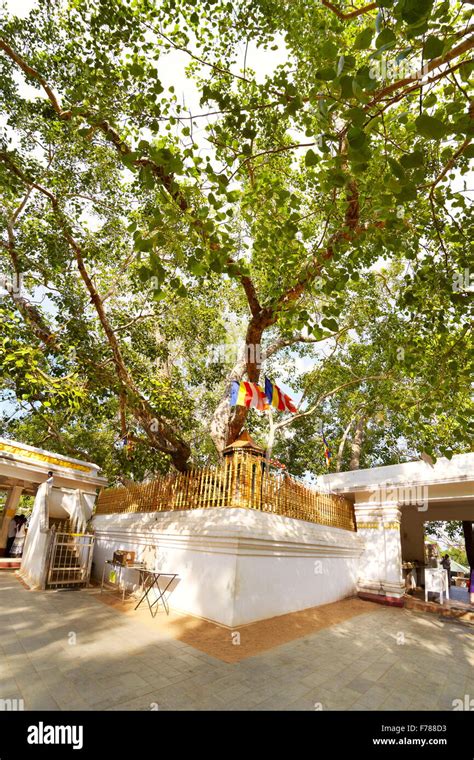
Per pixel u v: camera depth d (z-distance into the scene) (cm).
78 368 971
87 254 1008
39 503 995
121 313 1278
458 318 583
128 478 1384
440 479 939
